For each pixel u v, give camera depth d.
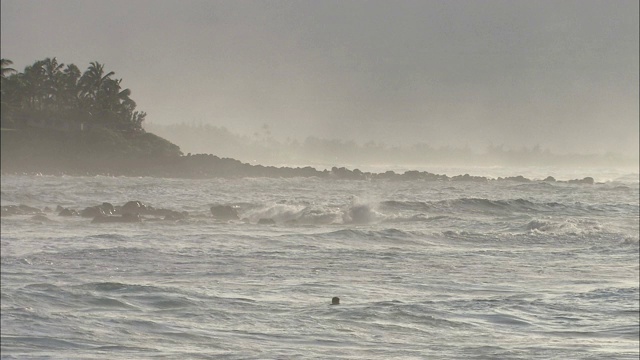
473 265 100.38
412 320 65.19
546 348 55.62
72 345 54.88
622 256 110.44
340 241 124.44
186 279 86.56
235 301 72.25
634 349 55.56
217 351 54.00
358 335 60.00
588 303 72.94
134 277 87.69
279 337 59.03
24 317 62.28
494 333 61.25
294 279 87.25
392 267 97.62
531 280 88.81
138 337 58.00
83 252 104.94
